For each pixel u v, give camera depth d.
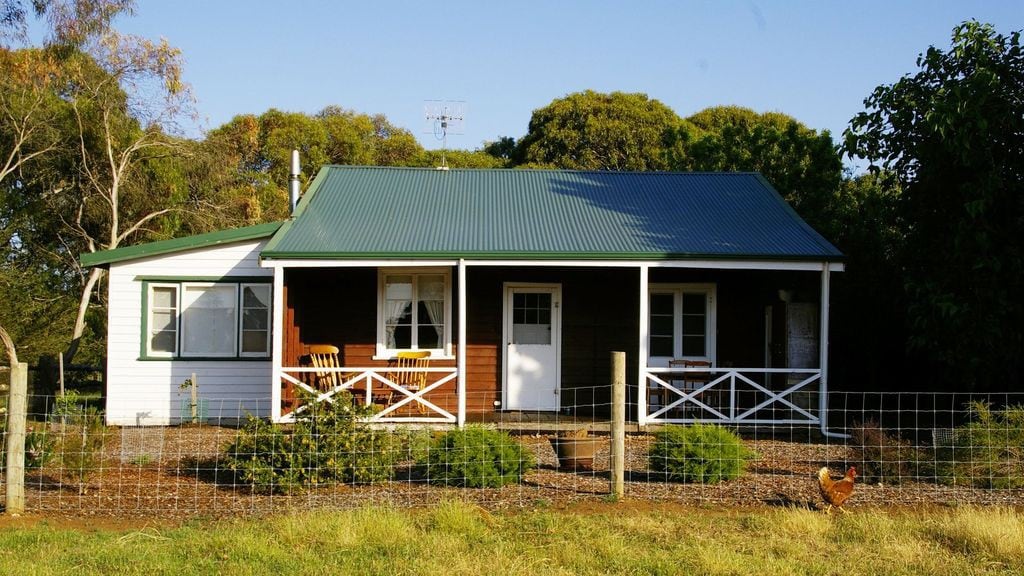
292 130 37.38
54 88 24.48
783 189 20.89
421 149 41.31
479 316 15.38
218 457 10.17
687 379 14.53
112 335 15.09
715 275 15.57
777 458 11.28
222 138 29.84
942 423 14.30
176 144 25.45
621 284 15.53
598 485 9.55
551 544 7.46
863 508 8.66
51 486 9.39
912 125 13.29
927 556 7.22
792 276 15.66
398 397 14.90
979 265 12.24
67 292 25.28
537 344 15.45
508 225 14.61
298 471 9.12
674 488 9.38
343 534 7.46
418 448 9.97
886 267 16.34
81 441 9.23
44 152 24.11
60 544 7.37
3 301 21.80
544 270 15.47
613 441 8.98
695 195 16.39
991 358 12.68
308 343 15.19
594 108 36.44
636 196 16.33
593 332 15.48
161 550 7.22
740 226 14.63
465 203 15.80
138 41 24.23
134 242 25.41
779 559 7.12
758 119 40.72
